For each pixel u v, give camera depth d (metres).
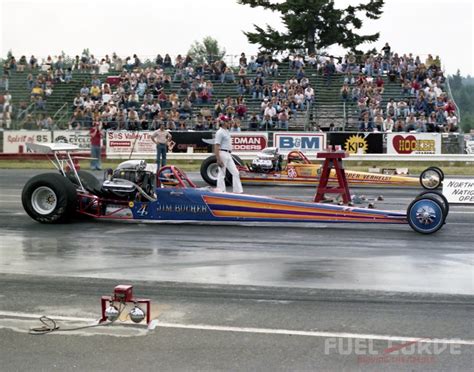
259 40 51.31
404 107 30.80
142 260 9.09
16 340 5.95
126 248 9.89
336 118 31.69
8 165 25.88
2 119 32.72
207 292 7.44
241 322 6.39
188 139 28.02
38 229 11.49
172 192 11.61
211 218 11.45
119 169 11.91
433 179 17.67
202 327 6.25
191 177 21.22
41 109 33.97
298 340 5.92
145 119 31.06
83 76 36.12
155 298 7.20
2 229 11.49
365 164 26.83
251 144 28.11
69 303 7.04
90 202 12.07
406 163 26.62
